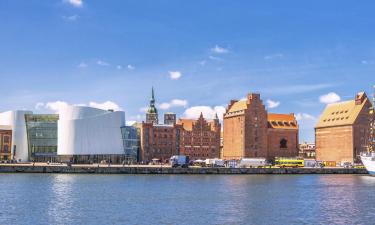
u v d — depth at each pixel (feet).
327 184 463.42
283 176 608.60
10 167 591.78
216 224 232.32
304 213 265.95
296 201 317.83
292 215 258.98
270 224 233.76
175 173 624.59
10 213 256.11
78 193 353.31
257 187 420.36
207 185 436.76
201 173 634.02
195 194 356.18
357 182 495.00
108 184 435.12
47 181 457.27
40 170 595.06
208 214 259.60
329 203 308.19
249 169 652.89
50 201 304.50
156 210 272.10
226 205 295.07
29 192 353.92
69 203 297.12
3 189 374.22
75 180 477.36
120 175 577.43
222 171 643.45
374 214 263.29
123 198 326.44
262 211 271.69
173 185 433.07
